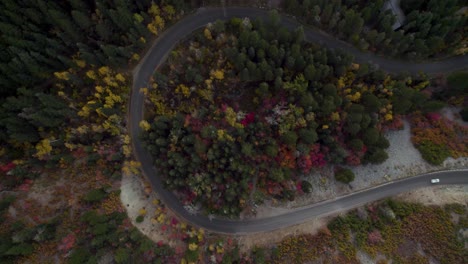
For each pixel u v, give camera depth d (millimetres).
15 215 56469
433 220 62031
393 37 64875
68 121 62406
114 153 62781
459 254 58406
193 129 62812
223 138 59625
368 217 64375
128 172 62375
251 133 62969
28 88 60219
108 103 61750
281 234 64438
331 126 62750
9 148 59812
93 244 53531
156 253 58812
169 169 62406
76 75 61438
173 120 61156
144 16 60094
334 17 64000
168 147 61875
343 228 63125
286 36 60344
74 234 56094
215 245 62250
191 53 64562
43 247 54188
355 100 64500
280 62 61625
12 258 52594
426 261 58969
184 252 61125
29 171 60500
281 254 61375
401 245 60844
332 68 62469
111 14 55594
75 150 62562
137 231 60281
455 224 61344
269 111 64250
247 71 59719
